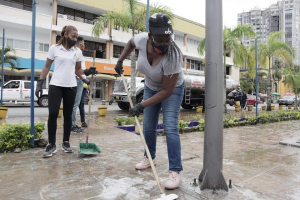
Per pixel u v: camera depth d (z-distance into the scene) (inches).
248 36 508.4
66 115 130.3
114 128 217.2
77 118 317.7
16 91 540.7
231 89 617.9
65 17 842.2
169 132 92.4
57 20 799.1
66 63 125.1
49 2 835.4
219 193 83.7
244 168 115.3
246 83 1472.7
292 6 3831.2
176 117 94.7
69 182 90.0
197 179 96.7
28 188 83.8
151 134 105.7
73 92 129.1
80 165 110.0
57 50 123.9
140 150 140.1
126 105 480.4
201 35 1261.1
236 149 158.6
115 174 99.8
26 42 782.5
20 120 277.6
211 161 86.7
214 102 86.5
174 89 93.7
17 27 754.2
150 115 103.9
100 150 129.3
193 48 1208.8
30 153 128.3
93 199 76.9
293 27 3816.4
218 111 86.6
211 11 87.0
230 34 505.0
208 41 87.7
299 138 192.4
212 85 86.7
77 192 81.6
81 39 177.3
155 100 86.9
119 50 1007.6
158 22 76.0
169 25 77.2
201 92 557.9
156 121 105.8
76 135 179.8
